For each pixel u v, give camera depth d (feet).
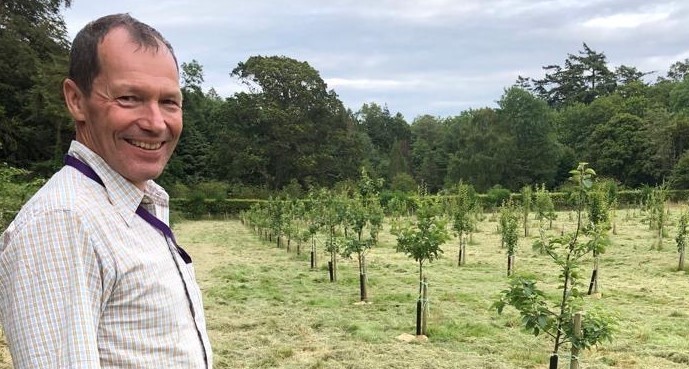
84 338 4.01
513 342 23.85
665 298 32.45
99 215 4.41
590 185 18.19
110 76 4.60
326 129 152.76
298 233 57.52
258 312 29.84
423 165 188.96
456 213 50.67
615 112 178.50
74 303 4.04
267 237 73.15
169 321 4.66
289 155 147.84
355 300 32.83
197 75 161.27
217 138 151.74
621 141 154.81
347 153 155.84
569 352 22.47
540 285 36.91
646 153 148.56
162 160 4.91
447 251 54.80
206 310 30.37
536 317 16.53
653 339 24.17
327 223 42.93
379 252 54.95
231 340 24.32
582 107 194.59
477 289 35.55
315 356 22.26
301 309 30.58
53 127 107.65
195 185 134.21
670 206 101.30
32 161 107.65
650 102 193.88
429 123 236.43
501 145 157.69
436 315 28.50
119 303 4.38
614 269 43.19
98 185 4.63
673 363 21.16
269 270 45.19
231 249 61.46
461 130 174.40
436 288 35.99
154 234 4.87
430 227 26.63
